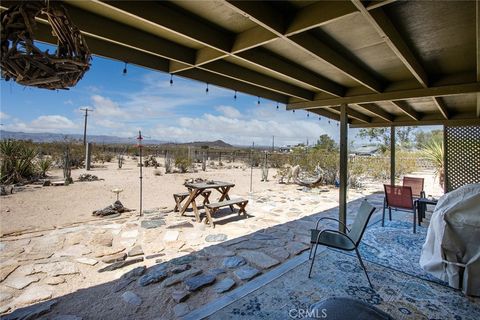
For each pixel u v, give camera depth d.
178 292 2.43
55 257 3.15
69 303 2.26
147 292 2.45
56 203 5.82
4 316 2.08
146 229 4.25
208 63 2.89
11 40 1.06
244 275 2.78
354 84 3.94
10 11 1.05
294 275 2.79
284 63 2.98
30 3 1.10
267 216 5.31
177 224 4.56
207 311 2.16
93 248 3.44
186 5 1.91
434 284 2.62
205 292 2.46
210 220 4.47
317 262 3.13
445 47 2.44
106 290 2.47
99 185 8.12
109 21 2.09
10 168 7.88
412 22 1.99
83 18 1.94
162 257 3.22
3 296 2.35
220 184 5.32
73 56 1.23
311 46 2.28
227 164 17.12
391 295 2.43
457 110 5.79
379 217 5.36
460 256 2.55
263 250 3.47
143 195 7.00
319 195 7.77
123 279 2.67
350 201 6.94
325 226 4.63
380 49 2.57
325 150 11.72
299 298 2.37
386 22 1.88
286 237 4.02
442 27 2.06
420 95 3.38
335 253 3.41
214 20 2.12
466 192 2.65
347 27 2.14
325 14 1.80
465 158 6.09
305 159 11.25
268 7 1.87
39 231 4.02
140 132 5.48
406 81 3.50
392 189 4.60
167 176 10.52
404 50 2.29
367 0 1.58
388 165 11.75
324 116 5.97
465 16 1.90
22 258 3.11
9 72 1.10
